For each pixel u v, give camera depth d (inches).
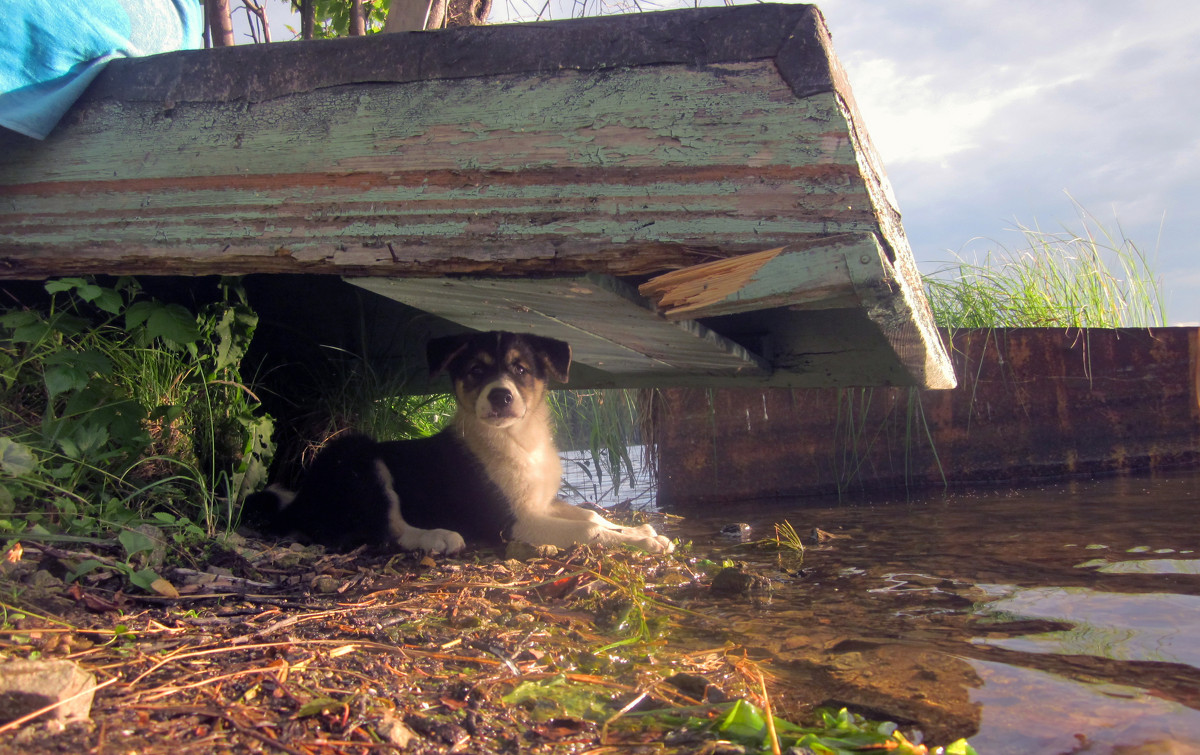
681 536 45.9
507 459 44.9
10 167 30.6
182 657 20.0
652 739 17.1
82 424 32.4
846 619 26.3
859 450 63.5
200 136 29.1
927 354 34.4
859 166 23.9
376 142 27.5
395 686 19.3
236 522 38.2
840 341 43.8
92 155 30.0
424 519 45.1
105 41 30.5
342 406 53.6
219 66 29.0
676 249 25.2
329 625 24.1
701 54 24.8
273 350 53.3
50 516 29.4
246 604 26.0
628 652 23.5
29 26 28.7
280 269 29.3
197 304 43.9
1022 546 36.5
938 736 16.8
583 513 48.1
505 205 26.4
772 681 20.6
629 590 30.2
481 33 26.6
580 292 27.9
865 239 23.7
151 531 30.4
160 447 37.2
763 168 24.4
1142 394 64.8
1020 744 16.1
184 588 26.9
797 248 24.2
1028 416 64.0
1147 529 38.8
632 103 25.4
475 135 26.6
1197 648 21.3
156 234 29.5
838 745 16.1
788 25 24.2
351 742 16.0
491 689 19.7
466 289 29.2
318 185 28.0
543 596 30.6
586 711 18.8
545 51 26.1
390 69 27.4
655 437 68.1
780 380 47.5
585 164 25.7
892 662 21.6
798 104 24.1
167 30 35.4
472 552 41.8
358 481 44.0
